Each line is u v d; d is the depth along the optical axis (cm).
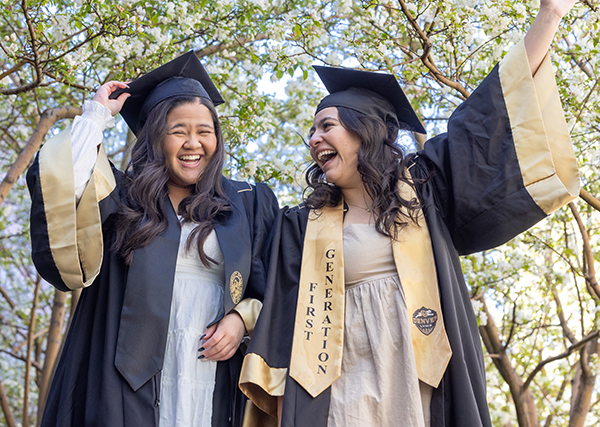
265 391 245
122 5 434
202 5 452
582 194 368
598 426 783
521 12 395
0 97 594
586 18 440
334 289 246
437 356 227
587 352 648
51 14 410
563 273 600
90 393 240
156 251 256
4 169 745
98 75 571
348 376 238
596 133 486
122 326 245
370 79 270
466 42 406
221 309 262
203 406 246
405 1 403
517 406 595
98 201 251
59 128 660
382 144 263
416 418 220
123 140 768
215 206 274
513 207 237
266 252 274
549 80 251
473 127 249
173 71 293
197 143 273
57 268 241
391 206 246
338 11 471
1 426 862
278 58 449
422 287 237
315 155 268
